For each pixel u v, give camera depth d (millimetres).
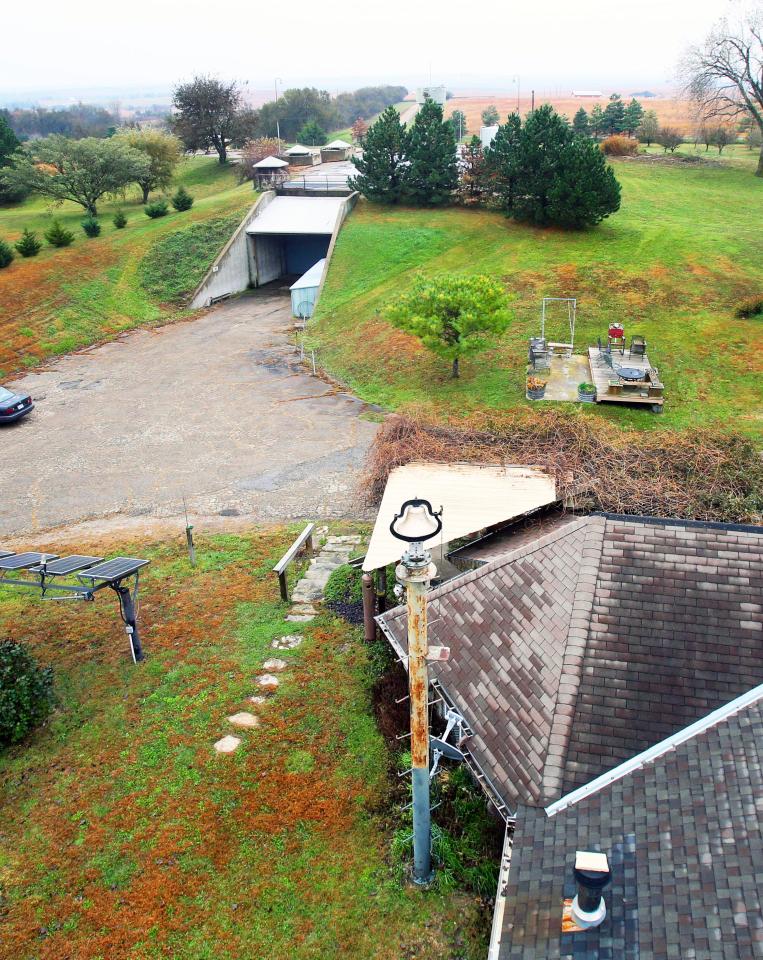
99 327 37938
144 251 43938
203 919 10133
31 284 39000
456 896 10219
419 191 45219
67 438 27078
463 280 28531
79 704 14023
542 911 7723
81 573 14070
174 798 11969
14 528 21391
